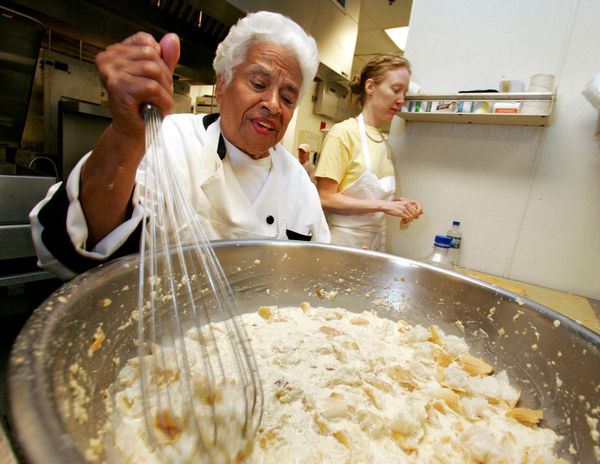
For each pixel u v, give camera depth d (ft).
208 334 1.67
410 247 4.49
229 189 2.47
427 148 4.19
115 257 1.69
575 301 3.27
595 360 1.37
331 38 6.66
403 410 1.46
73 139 5.19
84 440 0.92
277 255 2.18
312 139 7.77
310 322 2.14
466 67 3.82
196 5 4.32
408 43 4.12
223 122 2.48
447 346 1.94
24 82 4.25
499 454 1.25
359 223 4.18
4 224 2.96
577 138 3.39
